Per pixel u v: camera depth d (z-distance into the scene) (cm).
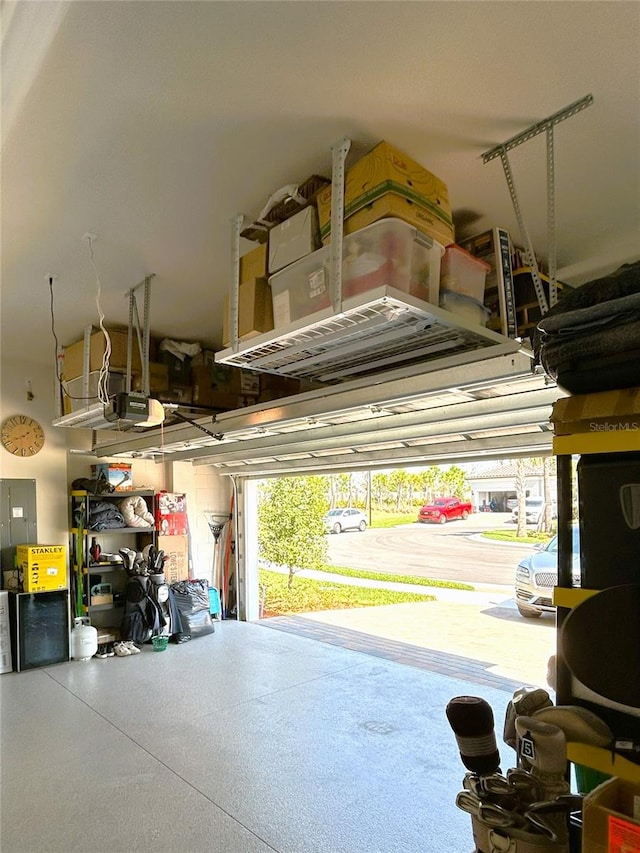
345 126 214
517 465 1567
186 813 290
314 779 324
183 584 677
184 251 323
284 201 248
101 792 312
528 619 763
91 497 632
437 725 400
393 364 294
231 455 641
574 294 134
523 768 135
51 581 566
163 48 175
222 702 450
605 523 121
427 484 2072
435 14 163
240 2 158
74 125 211
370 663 555
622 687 110
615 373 122
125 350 439
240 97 198
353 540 1642
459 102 202
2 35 165
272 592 1029
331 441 517
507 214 288
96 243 311
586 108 205
